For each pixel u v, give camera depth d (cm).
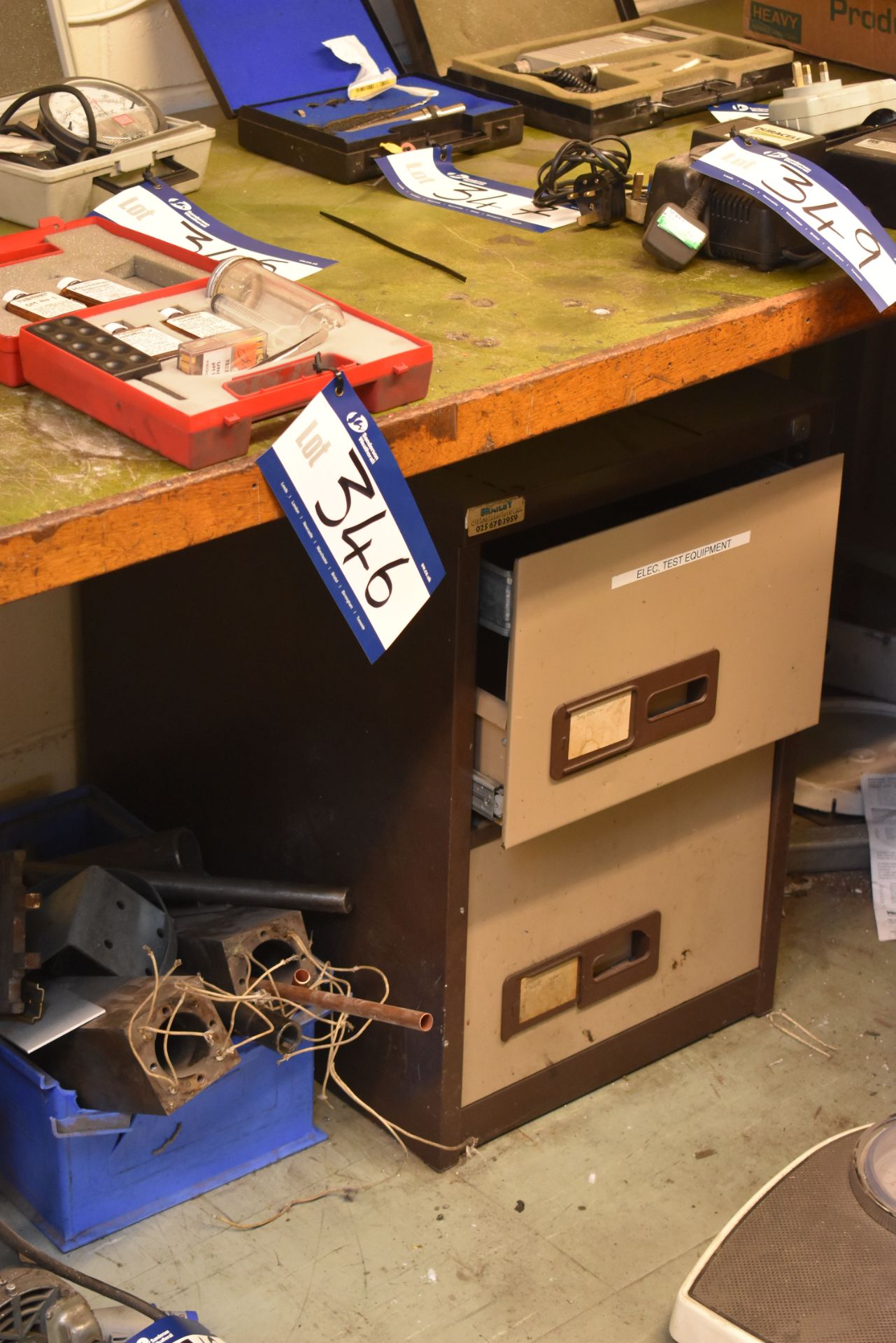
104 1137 148
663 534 143
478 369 119
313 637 154
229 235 143
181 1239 152
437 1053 156
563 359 121
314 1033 163
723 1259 134
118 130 153
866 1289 130
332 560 109
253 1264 149
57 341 110
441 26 198
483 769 146
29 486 99
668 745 154
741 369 146
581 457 142
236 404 102
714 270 142
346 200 160
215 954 149
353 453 108
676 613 148
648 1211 157
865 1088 174
